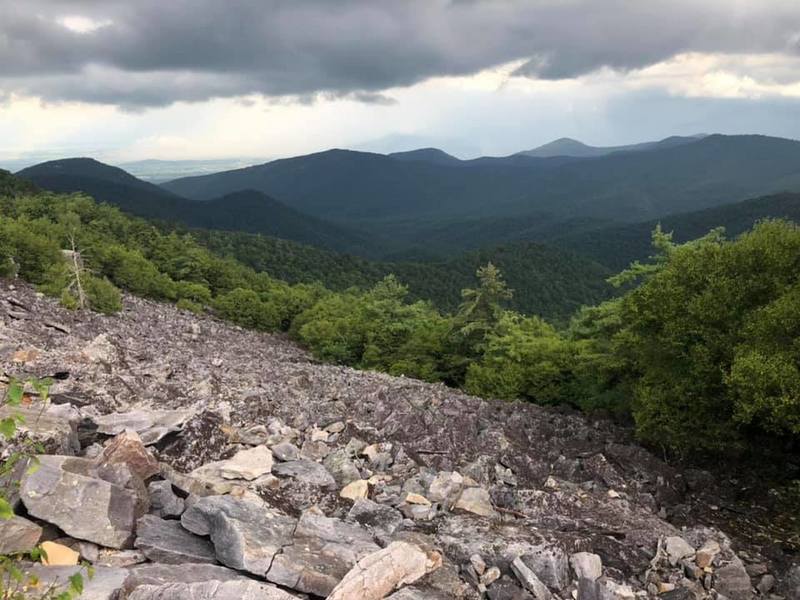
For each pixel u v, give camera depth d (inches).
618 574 470.3
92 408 572.7
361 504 486.6
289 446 580.7
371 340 2581.2
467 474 650.2
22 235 2399.1
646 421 846.5
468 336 2140.7
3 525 291.1
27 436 393.4
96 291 2041.1
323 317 3395.7
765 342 695.7
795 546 653.3
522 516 557.3
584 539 494.6
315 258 7736.2
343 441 679.1
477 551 428.1
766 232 847.1
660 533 559.5
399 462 637.9
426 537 443.8
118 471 374.3
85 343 1104.2
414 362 2174.0
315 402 859.4
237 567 330.0
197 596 277.4
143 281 3459.6
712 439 815.7
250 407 714.8
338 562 358.9
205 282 4552.2
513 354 1537.9
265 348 2466.8
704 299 797.9
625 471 819.4
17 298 1533.0
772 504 784.3
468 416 910.4
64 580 274.4
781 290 749.9
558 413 1238.9
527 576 403.9
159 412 559.8
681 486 821.9
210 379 856.3
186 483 433.7
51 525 323.0
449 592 369.1
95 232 4881.9
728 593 508.1
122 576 291.0
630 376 1105.4
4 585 230.4
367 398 968.3
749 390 664.4
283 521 392.5
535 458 805.9
